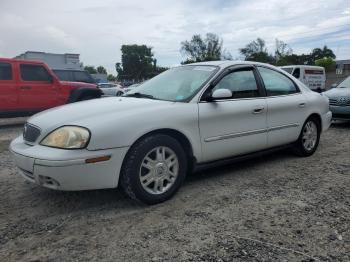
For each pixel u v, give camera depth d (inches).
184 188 159.9
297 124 202.2
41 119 141.1
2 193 156.6
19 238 115.3
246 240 112.1
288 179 173.0
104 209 137.3
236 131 166.9
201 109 153.2
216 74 165.2
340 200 144.9
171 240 112.5
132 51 3440.0
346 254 104.1
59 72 560.7
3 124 423.5
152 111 139.6
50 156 121.7
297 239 112.7
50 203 144.1
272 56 2573.8
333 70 2284.7
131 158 131.6
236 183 166.9
